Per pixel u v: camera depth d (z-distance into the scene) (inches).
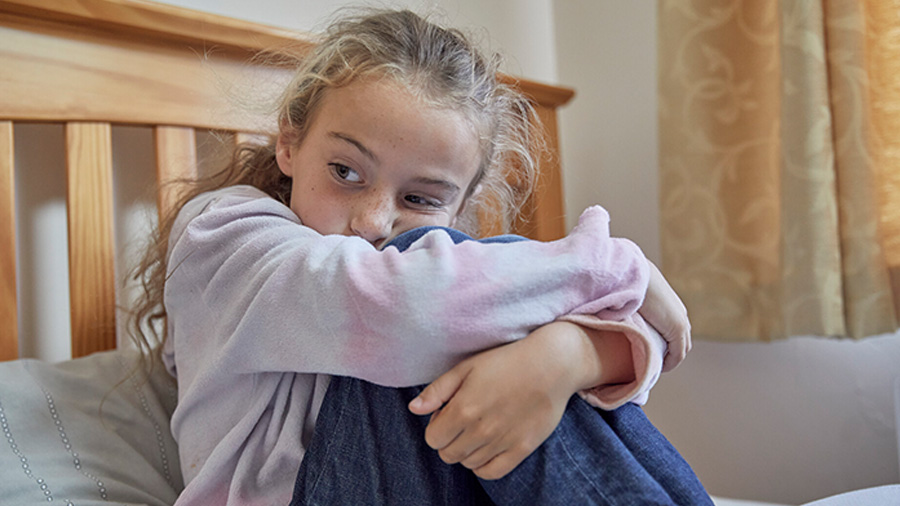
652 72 62.7
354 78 25.8
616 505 18.8
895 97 46.7
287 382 24.9
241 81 40.0
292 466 23.9
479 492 22.0
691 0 52.9
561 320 20.8
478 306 19.6
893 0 46.7
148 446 31.1
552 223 57.2
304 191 26.7
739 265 51.6
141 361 33.6
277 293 22.2
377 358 19.9
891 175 46.8
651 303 23.8
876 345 50.4
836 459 52.0
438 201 27.1
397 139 25.1
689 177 53.2
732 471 56.8
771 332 50.3
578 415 20.4
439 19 45.9
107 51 35.4
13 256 32.9
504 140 33.8
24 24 32.6
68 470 27.2
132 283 39.4
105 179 35.5
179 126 38.0
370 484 21.3
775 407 54.8
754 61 51.7
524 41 65.7
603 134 65.8
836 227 47.3
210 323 26.1
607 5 65.3
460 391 19.2
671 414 60.2
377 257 21.4
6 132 32.7
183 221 29.0
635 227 63.6
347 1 49.6
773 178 51.3
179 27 36.8
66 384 30.8
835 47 46.7
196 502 24.2
